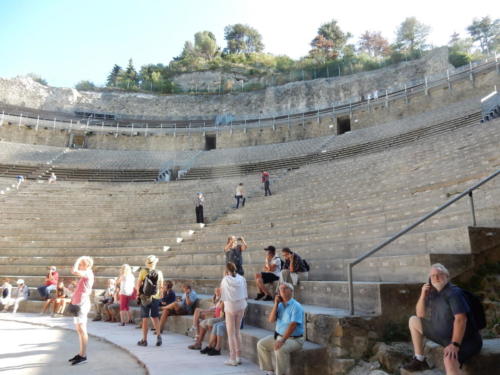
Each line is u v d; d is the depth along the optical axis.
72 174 32.84
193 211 21.95
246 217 17.64
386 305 5.63
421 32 72.75
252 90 60.72
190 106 56.19
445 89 33.00
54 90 53.88
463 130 19.98
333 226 12.38
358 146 29.92
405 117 34.78
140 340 8.05
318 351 5.48
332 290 6.71
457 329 4.16
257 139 40.59
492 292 5.95
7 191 25.28
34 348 7.71
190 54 94.44
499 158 12.41
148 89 69.75
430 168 15.55
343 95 50.75
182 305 9.77
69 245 17.81
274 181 24.81
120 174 34.06
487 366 4.33
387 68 49.78
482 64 32.62
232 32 104.69
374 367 5.10
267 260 8.85
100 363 6.61
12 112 44.38
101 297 12.30
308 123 39.53
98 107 54.62
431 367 4.68
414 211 10.33
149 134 41.75
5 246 18.06
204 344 7.88
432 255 6.07
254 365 6.25
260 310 7.47
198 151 39.44
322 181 21.19
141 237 18.36
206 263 13.73
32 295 14.15
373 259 7.40
